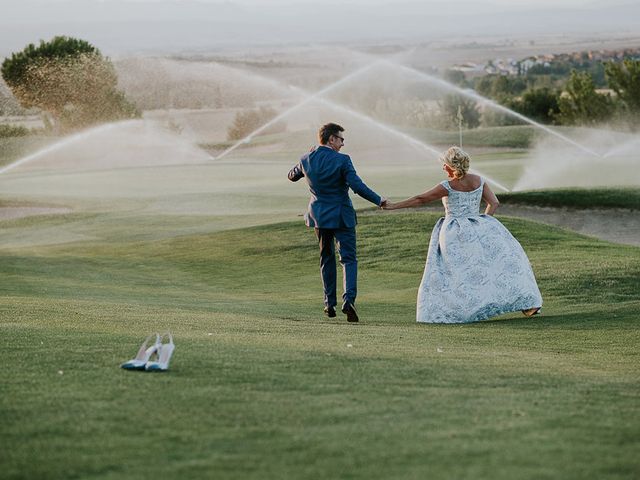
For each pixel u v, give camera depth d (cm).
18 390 505
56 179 3709
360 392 518
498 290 975
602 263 1436
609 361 711
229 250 1919
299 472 364
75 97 6269
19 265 1791
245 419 446
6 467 369
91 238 2230
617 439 412
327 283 979
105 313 998
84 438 410
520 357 715
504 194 2453
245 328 888
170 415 452
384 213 2234
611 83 6169
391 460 379
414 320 1038
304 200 2822
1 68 6231
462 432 424
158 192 3147
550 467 367
